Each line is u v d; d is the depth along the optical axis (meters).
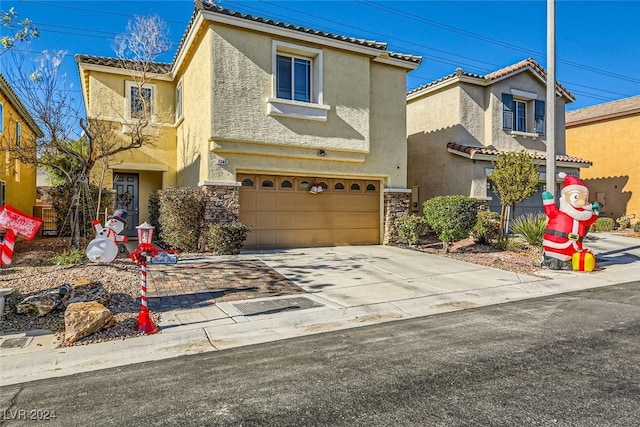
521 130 19.38
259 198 13.48
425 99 19.77
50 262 10.27
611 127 22.92
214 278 9.36
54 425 3.66
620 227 20.78
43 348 5.50
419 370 4.73
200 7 11.56
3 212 7.23
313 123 13.41
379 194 15.53
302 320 6.93
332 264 11.34
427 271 10.79
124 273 9.29
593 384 4.29
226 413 3.81
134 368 5.03
